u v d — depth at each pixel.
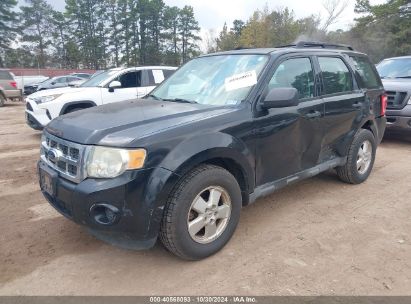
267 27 50.59
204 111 3.43
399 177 5.53
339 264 3.21
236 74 3.89
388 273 3.07
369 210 4.31
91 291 2.90
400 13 36.91
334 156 4.75
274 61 3.85
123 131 3.00
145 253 3.43
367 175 5.25
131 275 3.10
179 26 73.25
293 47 4.35
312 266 3.18
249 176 3.53
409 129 7.35
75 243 3.62
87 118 3.41
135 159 2.82
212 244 3.30
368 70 5.31
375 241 3.59
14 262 3.30
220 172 3.24
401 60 8.88
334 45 5.03
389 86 7.53
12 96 19.25
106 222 2.87
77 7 67.88
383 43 36.88
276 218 4.10
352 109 4.71
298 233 3.76
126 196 2.81
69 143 3.06
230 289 2.89
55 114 8.35
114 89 9.06
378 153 7.08
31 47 67.56
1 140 9.05
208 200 3.25
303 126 4.04
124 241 3.03
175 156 2.95
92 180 2.88
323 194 4.80
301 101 4.05
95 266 3.24
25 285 2.98
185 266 3.21
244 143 3.43
